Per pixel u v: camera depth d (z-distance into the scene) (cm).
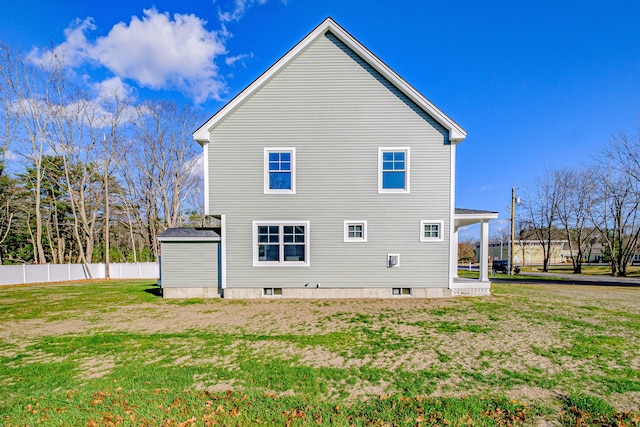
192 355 556
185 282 1160
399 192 1116
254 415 362
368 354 557
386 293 1108
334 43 1129
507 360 526
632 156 2828
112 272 2653
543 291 1352
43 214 3164
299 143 1121
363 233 1115
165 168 3347
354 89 1126
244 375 468
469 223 1364
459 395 404
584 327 727
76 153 2730
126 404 389
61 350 587
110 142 2844
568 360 524
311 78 1125
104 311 951
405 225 1116
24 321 831
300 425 343
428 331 701
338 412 365
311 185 1121
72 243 3425
